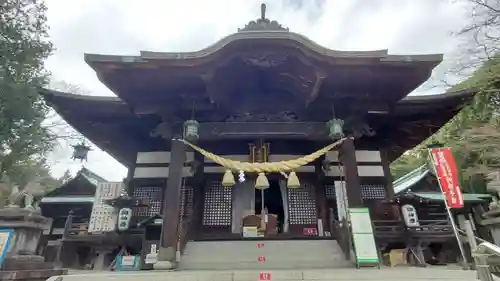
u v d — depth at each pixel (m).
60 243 12.94
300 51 9.77
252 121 11.48
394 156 16.44
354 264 8.59
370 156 14.01
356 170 10.17
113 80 10.12
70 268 12.18
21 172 20.02
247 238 11.56
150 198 13.34
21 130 18.25
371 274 6.29
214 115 11.56
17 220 6.56
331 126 10.30
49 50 19.12
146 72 9.87
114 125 13.05
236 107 11.98
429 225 12.29
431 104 11.91
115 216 11.67
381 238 11.79
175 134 10.74
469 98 11.81
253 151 11.67
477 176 18.89
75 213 18.02
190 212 12.59
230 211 12.82
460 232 12.05
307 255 9.69
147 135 13.64
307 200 13.09
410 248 11.91
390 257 11.80
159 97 10.92
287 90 11.90
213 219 12.68
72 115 12.37
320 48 9.59
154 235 11.80
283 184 13.35
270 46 9.83
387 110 11.15
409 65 9.70
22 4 17.81
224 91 11.29
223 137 10.73
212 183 13.29
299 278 6.23
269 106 12.01
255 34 9.59
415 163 32.97
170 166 10.16
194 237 11.95
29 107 17.98
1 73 17.00
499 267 4.75
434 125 13.10
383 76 10.16
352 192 9.86
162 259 8.96
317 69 9.79
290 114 11.84
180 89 10.65
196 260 9.45
